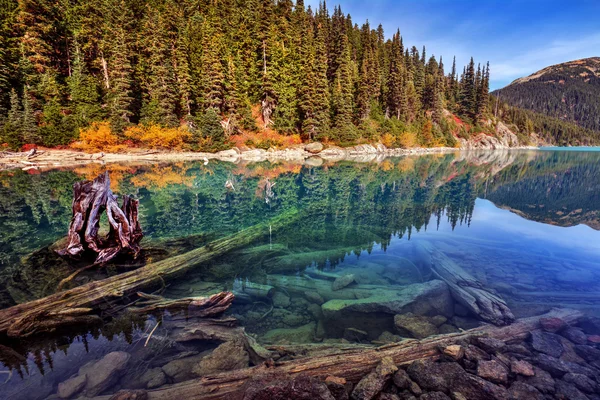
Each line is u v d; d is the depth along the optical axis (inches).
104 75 1765.5
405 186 759.7
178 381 130.8
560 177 919.0
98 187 280.7
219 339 163.9
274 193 658.2
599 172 1052.5
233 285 233.1
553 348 146.5
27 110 1275.8
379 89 2503.7
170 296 214.1
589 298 200.4
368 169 1145.4
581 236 339.0
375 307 200.1
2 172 912.9
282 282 239.9
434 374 129.1
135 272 231.0
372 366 136.8
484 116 3339.1
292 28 2390.5
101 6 1808.6
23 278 233.5
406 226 394.6
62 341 157.3
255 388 117.6
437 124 2864.2
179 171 1030.4
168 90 1632.6
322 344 157.9
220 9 2373.3
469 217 439.8
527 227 381.7
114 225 278.8
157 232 369.4
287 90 2027.6
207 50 1716.3
